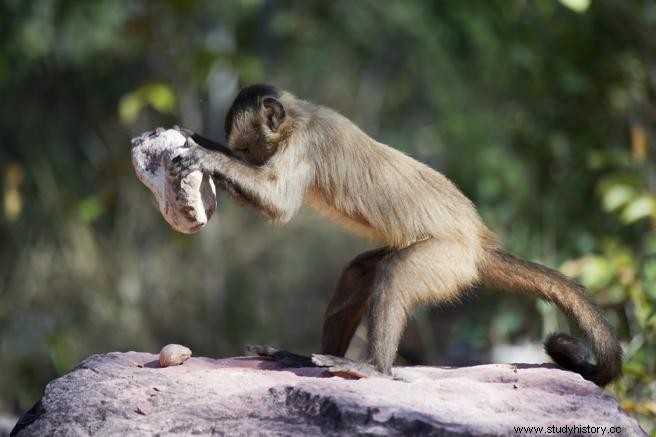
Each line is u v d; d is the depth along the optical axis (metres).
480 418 6.91
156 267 19.17
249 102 9.28
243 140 9.31
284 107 9.23
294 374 7.86
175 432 6.94
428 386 7.52
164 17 18.38
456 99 20.22
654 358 11.58
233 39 21.83
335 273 22.58
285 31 23.38
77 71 22.25
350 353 15.98
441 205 8.95
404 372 8.21
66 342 16.88
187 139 8.62
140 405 7.24
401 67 26.12
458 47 20.98
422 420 6.70
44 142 21.77
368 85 26.28
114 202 17.45
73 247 18.66
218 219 20.62
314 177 9.10
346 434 6.74
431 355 15.89
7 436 10.72
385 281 8.45
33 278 18.38
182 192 8.30
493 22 17.73
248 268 21.20
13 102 22.19
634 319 12.54
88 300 18.16
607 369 8.69
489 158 16.86
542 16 15.90
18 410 17.11
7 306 18.06
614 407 7.42
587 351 8.80
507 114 17.38
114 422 7.07
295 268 21.91
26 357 17.42
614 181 13.03
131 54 21.67
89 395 7.39
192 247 19.55
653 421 11.09
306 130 9.14
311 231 22.64
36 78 22.25
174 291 19.12
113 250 18.86
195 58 16.34
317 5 24.73
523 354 16.31
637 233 14.55
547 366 8.58
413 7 23.17
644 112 15.35
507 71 17.62
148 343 17.95
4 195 19.22
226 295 20.56
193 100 19.64
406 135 25.58
